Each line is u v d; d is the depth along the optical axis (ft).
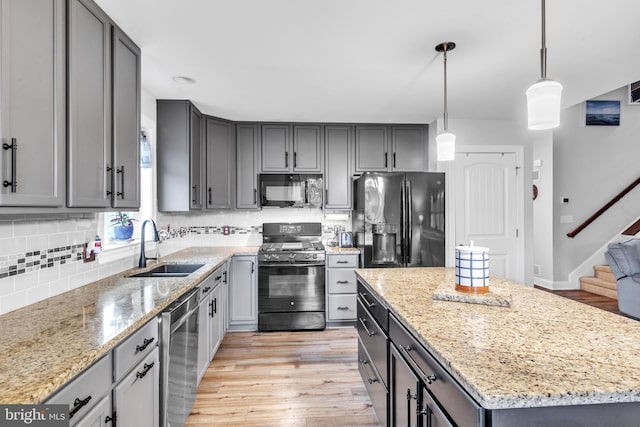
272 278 11.60
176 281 6.70
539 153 17.58
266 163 12.49
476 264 5.02
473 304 4.87
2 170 3.46
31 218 5.16
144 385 4.66
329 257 11.82
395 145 12.89
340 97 9.96
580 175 17.13
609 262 12.69
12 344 3.59
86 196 5.01
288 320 11.64
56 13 4.32
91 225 6.64
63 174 4.47
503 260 12.51
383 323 5.53
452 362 2.99
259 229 13.42
